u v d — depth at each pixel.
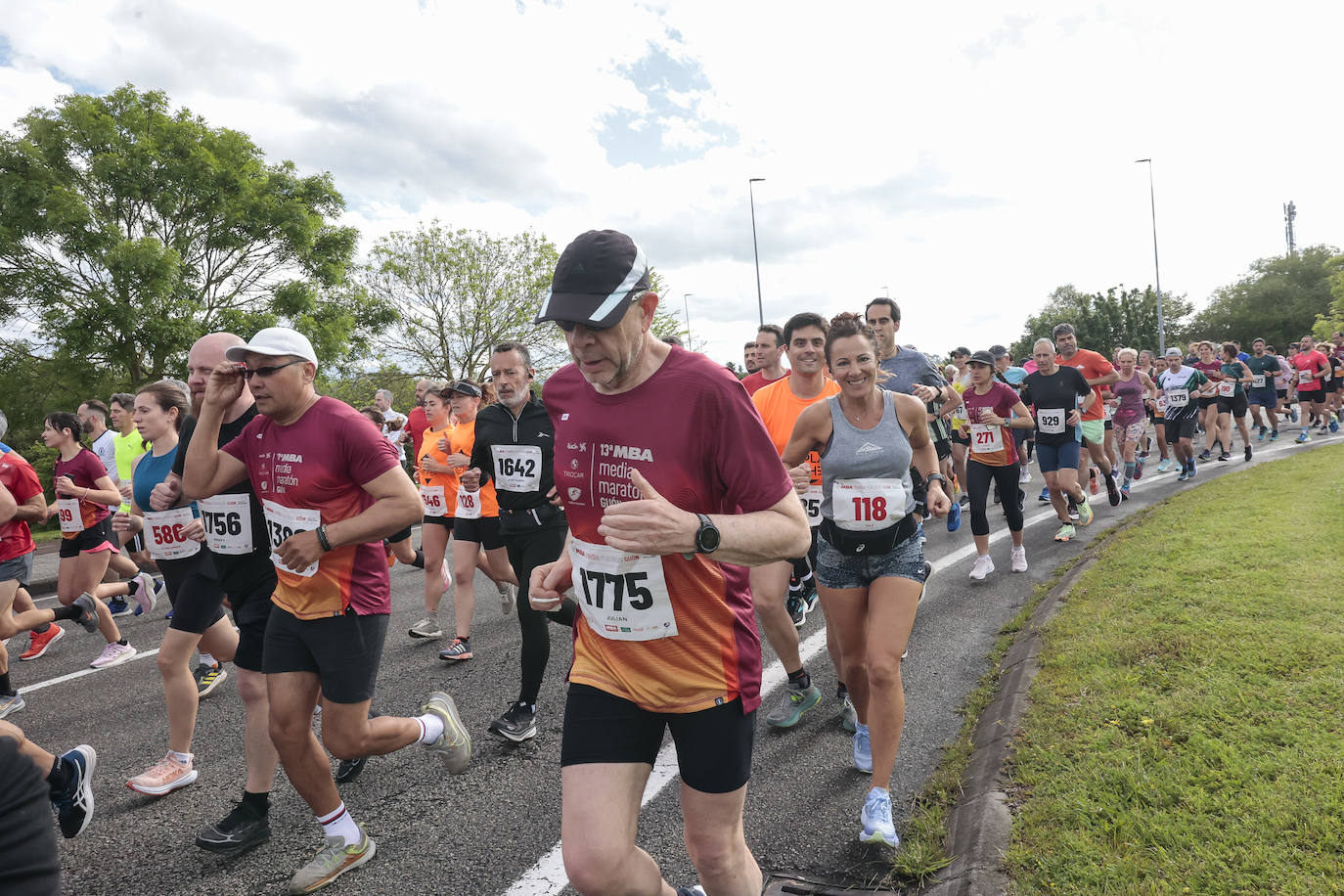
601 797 1.82
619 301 1.69
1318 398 15.69
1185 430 10.73
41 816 1.15
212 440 2.90
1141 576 5.12
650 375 1.87
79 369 17.38
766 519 1.75
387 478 2.69
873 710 2.81
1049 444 7.60
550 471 4.13
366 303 22.91
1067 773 2.78
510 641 5.67
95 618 5.76
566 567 2.26
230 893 2.71
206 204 18.62
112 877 2.82
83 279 17.39
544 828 3.02
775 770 3.37
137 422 3.79
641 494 1.71
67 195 16.34
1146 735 2.96
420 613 6.71
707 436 1.83
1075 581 5.43
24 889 1.08
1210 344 12.73
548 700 4.41
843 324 3.12
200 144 18.66
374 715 4.25
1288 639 3.66
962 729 3.56
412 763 3.66
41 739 4.35
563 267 1.74
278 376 2.67
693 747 1.90
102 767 3.88
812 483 3.42
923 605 5.77
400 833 3.02
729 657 1.91
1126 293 46.06
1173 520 6.96
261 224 19.25
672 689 1.89
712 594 1.89
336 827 2.77
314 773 2.72
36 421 18.47
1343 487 7.51
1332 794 2.43
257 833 3.00
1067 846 2.37
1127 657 3.71
